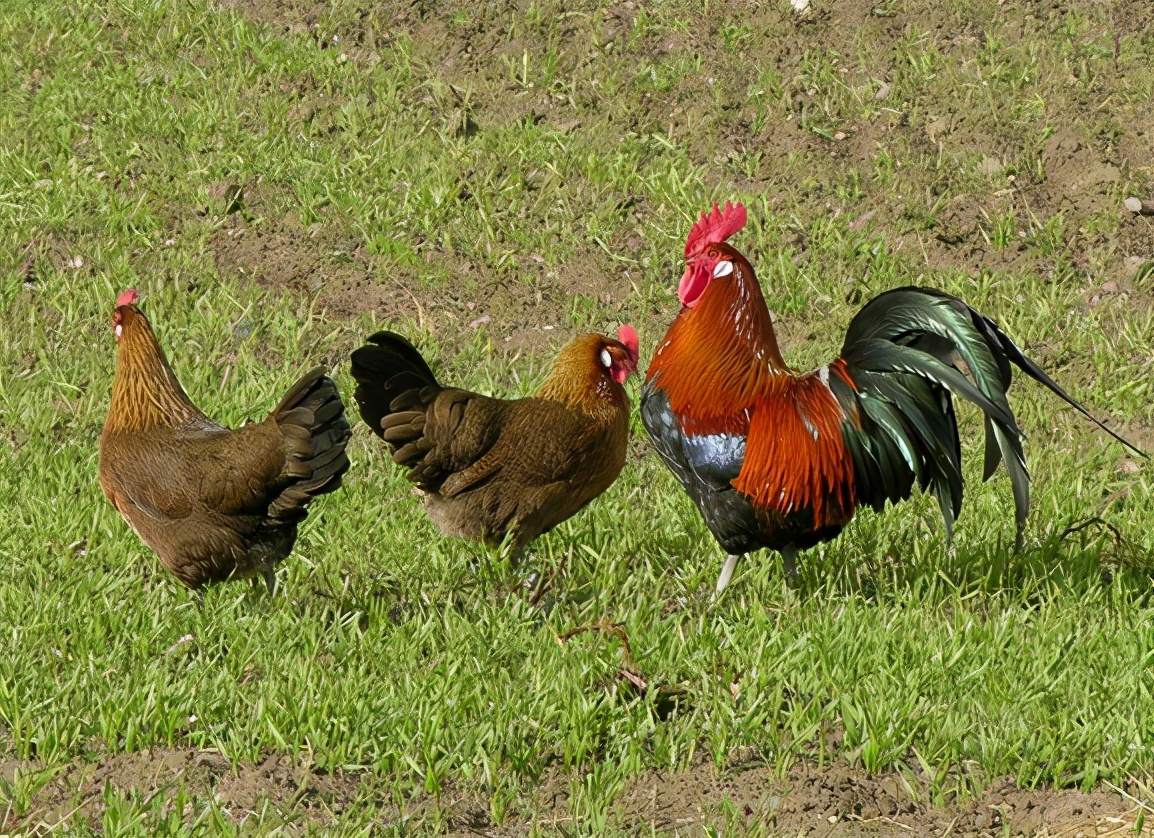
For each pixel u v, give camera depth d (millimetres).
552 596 17094
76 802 12945
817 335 23672
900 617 16031
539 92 29000
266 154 27375
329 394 15070
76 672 14594
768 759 13727
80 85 29406
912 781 13281
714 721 14156
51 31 31250
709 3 30688
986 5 29844
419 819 12898
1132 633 15633
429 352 23156
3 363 22359
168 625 15750
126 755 13688
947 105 27766
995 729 13805
